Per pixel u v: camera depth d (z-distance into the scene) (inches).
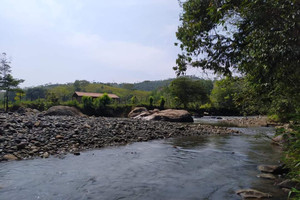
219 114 1900.8
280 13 142.7
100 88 5177.2
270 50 161.6
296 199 144.3
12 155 301.3
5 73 1508.4
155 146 420.5
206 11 200.4
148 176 241.8
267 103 273.0
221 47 197.6
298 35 143.3
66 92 4407.0
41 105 1562.5
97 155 331.6
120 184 215.5
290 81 184.4
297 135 173.0
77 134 442.9
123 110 1638.8
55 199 178.2
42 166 268.2
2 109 1437.0
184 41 218.1
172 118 1051.9
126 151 366.0
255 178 236.4
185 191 199.6
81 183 215.8
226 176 244.2
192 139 522.9
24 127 440.8
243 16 166.7
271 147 421.1
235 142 481.1
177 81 2237.9
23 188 199.8
